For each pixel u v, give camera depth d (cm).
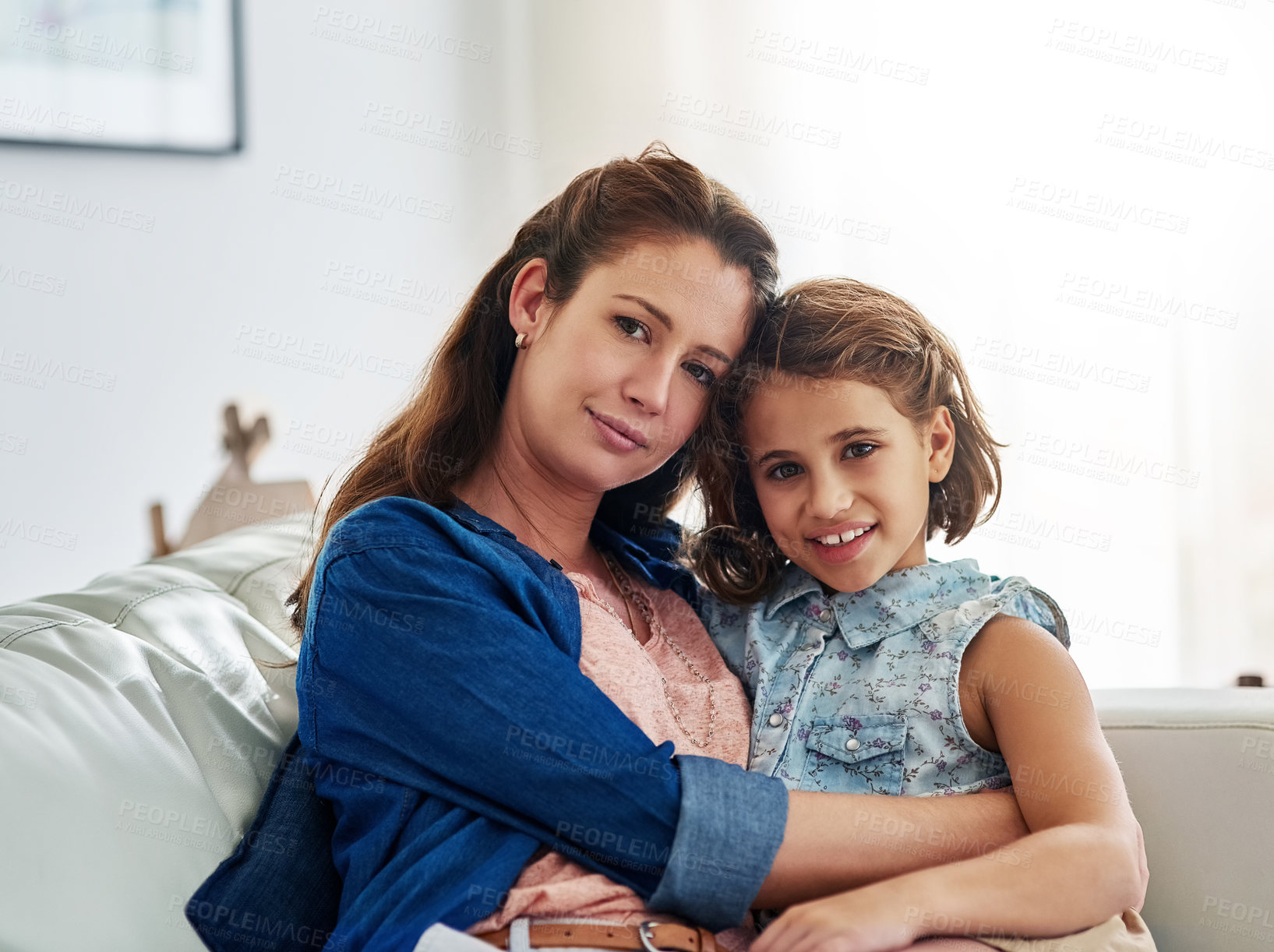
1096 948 76
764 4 269
